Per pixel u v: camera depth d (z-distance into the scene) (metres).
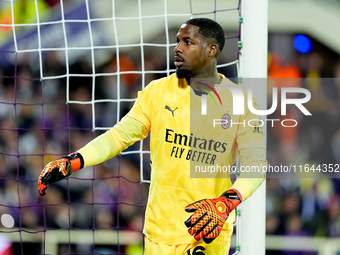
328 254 18.47
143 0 18.88
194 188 9.54
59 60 18.16
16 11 17.45
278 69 21.95
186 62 9.50
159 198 9.65
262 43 11.05
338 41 22.11
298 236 18.55
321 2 22.27
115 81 18.69
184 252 9.54
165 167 9.63
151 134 9.84
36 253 16.77
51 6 17.50
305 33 22.12
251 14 11.03
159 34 19.14
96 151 9.76
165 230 9.61
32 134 17.59
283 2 22.17
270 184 19.03
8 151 17.33
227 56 18.58
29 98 17.83
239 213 11.46
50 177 9.17
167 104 9.71
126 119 9.98
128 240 17.11
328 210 18.78
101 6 18.08
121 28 18.62
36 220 17.02
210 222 8.41
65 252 17.03
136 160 17.48
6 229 16.77
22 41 17.45
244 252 11.24
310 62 22.05
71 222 17.14
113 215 17.25
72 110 18.16
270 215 18.72
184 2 17.14
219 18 17.34
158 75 19.09
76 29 17.64
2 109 17.70
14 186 17.12
